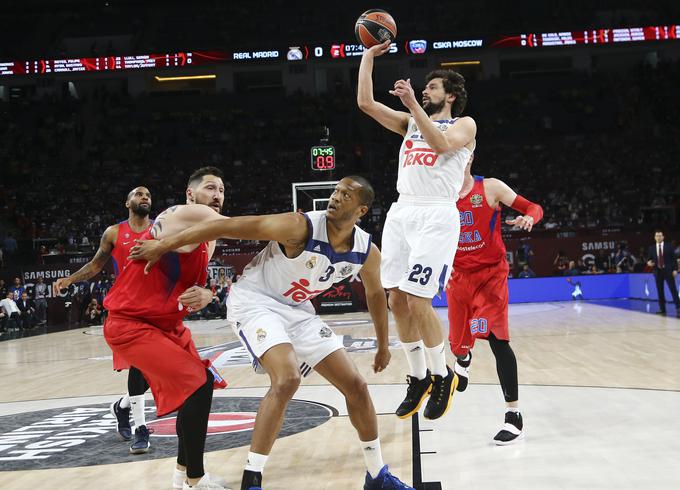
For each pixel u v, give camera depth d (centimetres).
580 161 2547
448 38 2739
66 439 488
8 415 597
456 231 393
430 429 473
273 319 323
